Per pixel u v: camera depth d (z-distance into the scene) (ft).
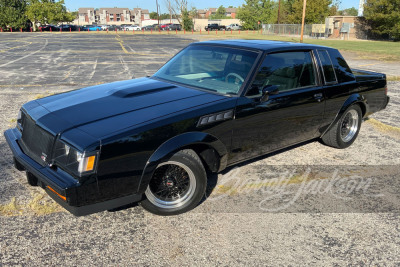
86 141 8.59
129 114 9.85
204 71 12.78
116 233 9.69
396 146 17.33
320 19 157.48
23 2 180.65
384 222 10.66
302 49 13.65
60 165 8.92
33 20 182.19
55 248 8.98
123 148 8.87
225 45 13.38
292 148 16.56
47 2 187.93
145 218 10.44
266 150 12.84
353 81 15.74
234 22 278.46
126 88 11.91
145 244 9.27
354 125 16.76
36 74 38.22
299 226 10.31
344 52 73.97
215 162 11.11
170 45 89.97
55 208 10.79
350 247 9.45
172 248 9.14
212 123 10.49
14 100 24.58
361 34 139.74
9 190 11.71
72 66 45.83
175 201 10.50
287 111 12.73
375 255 9.16
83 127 9.18
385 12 122.42
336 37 143.54
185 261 8.68
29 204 10.91
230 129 11.03
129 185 9.20
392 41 124.88
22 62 49.06
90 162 8.47
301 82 13.46
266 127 12.20
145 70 43.06
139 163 9.18
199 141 10.09
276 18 193.36
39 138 9.65
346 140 16.56
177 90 11.79
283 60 12.80
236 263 8.67
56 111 10.23
